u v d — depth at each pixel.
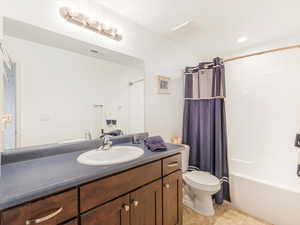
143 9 1.45
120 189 1.00
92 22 1.32
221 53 2.46
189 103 2.38
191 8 1.42
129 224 1.04
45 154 1.18
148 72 1.89
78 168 0.93
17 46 1.11
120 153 1.40
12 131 1.09
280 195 1.75
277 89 1.91
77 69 1.42
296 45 1.78
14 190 0.68
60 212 0.75
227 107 2.32
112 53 1.58
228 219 1.83
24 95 1.14
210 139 2.16
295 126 1.79
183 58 2.37
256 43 2.10
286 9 1.40
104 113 1.60
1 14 0.96
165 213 1.31
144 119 1.90
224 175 2.12
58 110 1.31
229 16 1.53
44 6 1.12
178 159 1.46
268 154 1.96
